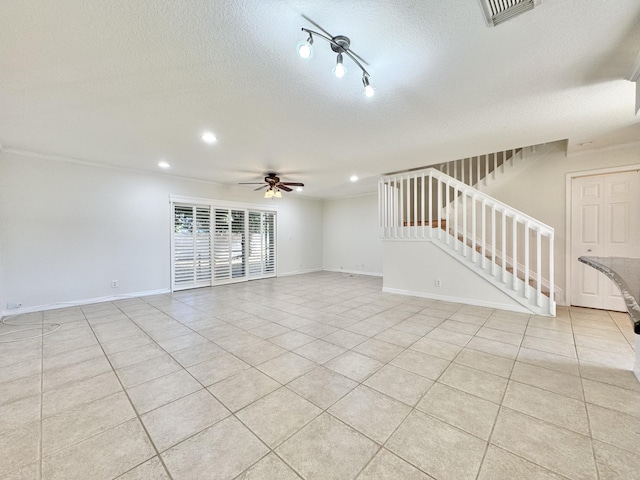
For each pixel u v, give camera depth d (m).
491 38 1.75
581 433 1.58
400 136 3.44
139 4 1.46
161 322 3.67
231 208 6.71
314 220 8.84
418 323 3.53
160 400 1.94
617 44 1.80
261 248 7.40
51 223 4.33
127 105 2.59
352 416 1.75
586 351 2.65
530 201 4.54
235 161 4.56
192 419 1.74
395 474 1.33
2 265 3.94
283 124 3.05
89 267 4.69
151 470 1.36
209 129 3.18
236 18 1.57
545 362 2.44
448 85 2.30
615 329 3.24
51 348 2.84
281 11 1.52
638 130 3.29
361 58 1.94
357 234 8.27
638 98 2.15
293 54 1.89
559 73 2.13
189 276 5.98
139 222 5.25
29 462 1.42
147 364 2.47
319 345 2.86
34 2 1.43
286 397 1.96
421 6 1.50
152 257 5.43
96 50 1.82
